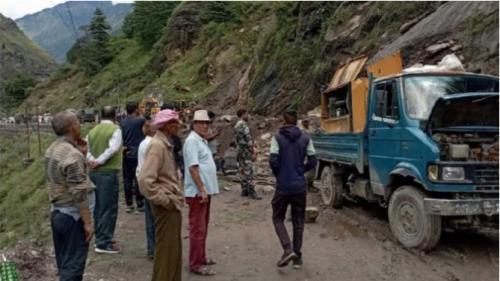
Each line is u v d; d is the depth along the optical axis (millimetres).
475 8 15508
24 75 100812
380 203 8625
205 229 6508
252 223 9125
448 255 7121
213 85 42250
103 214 7234
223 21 54531
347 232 8398
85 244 5168
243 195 11570
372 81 8523
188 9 58281
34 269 6840
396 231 7559
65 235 5074
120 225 8977
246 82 32250
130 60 73062
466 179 6742
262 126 21703
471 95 6883
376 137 8219
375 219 9250
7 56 162625
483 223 7211
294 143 6426
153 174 5129
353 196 9789
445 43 15312
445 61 8602
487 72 13227
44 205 20141
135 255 7219
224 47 45875
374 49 19641
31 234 11023
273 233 8422
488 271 6516
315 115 18656
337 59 21562
